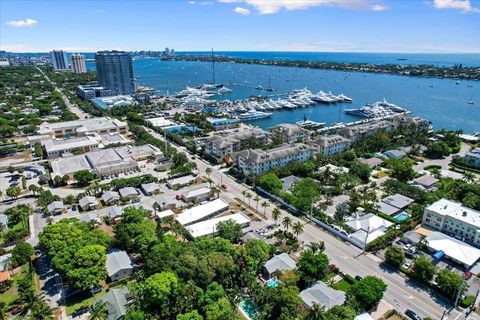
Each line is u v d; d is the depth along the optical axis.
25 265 138.50
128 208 159.25
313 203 186.25
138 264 138.25
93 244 132.62
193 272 118.94
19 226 168.12
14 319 109.00
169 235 149.12
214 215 179.25
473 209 173.12
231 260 126.31
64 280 128.38
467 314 114.81
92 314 103.38
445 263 141.62
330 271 134.50
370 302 113.00
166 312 108.19
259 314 110.12
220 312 105.38
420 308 117.38
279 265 132.00
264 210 184.88
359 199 188.88
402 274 135.00
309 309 108.69
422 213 174.62
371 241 152.75
